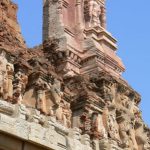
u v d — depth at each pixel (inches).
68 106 1957.4
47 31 2464.3
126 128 2108.8
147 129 2309.3
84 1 2568.9
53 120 1729.8
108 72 2295.8
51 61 2185.0
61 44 2326.5
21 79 1748.3
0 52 1688.0
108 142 1946.4
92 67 2299.5
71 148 1740.9
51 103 1841.8
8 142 1542.8
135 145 2145.7
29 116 1652.3
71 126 1957.4
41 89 1819.6
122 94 2223.2
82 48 2386.8
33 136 1603.1
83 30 2444.6
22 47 1985.7
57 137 1706.4
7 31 1926.7
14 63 1743.4
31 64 1870.1
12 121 1563.7
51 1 2522.1
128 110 2202.3
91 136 1920.5
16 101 1672.0
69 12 2527.1
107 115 2033.7
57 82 1889.8
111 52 2488.9
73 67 2289.6
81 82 2066.9
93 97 2004.2
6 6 2129.7
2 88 1633.9
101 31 2470.5
